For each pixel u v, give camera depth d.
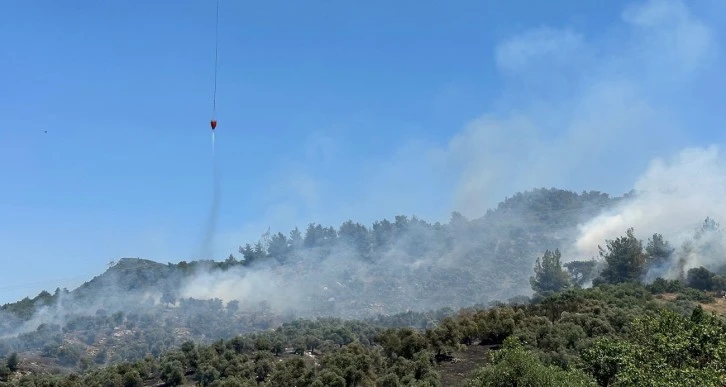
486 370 44.22
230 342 86.38
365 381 61.91
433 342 71.19
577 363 51.69
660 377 36.66
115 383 72.44
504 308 85.25
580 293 89.25
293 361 69.50
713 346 40.91
